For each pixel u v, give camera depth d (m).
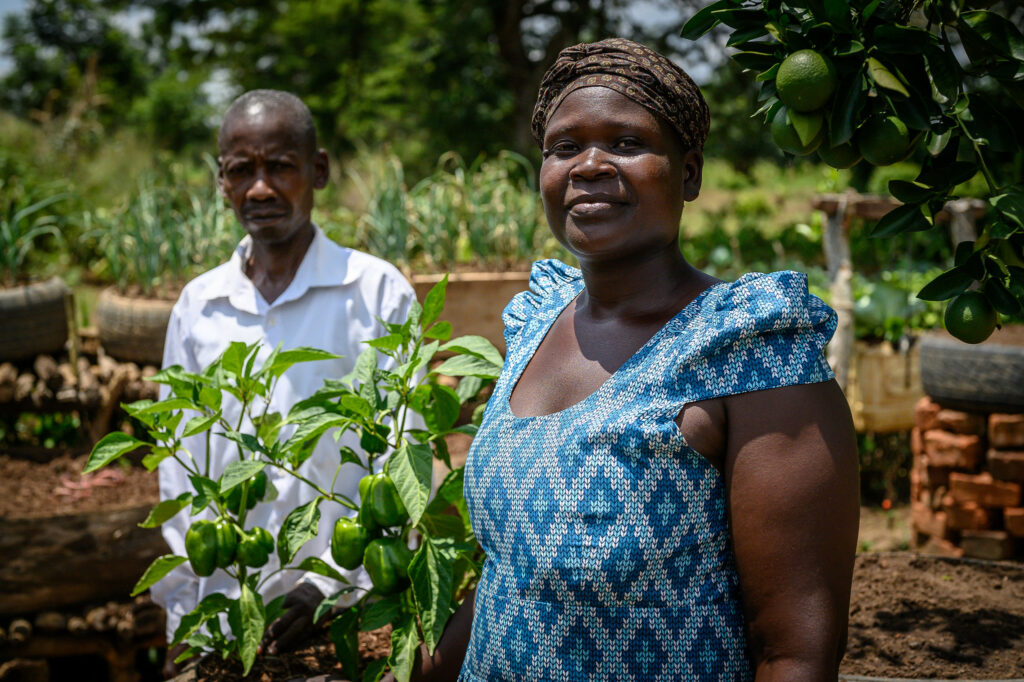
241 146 2.33
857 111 1.15
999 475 3.90
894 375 5.18
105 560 3.16
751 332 1.12
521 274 3.76
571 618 1.16
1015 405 3.87
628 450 1.13
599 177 1.20
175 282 4.54
